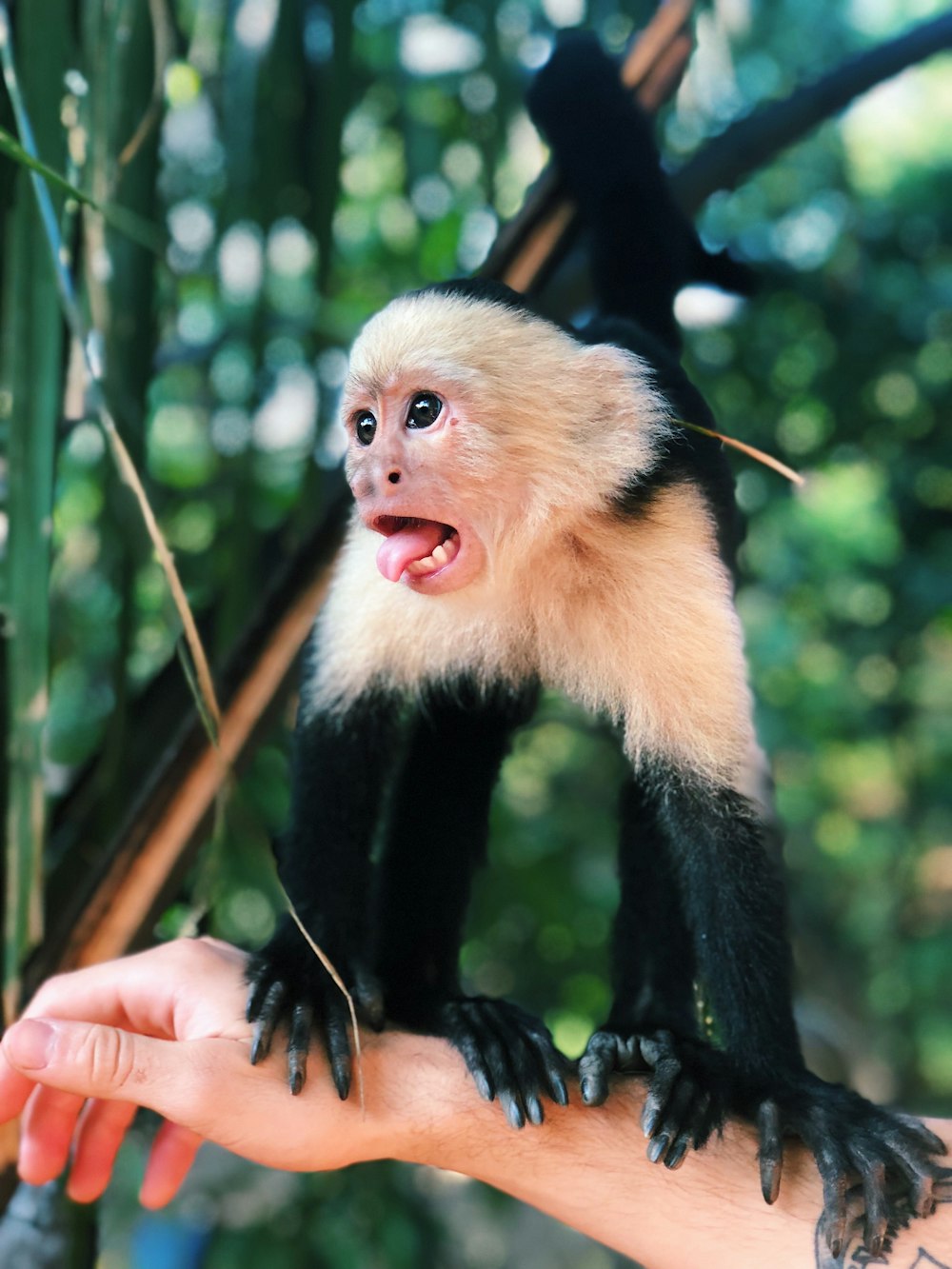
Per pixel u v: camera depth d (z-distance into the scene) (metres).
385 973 0.67
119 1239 1.12
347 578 0.65
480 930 1.18
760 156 0.85
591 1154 0.52
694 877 0.62
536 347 0.64
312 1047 0.52
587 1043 0.55
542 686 0.74
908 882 2.08
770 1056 0.57
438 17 0.98
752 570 1.87
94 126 0.60
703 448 0.68
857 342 1.72
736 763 0.62
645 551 0.64
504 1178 0.52
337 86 0.75
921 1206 0.49
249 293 0.90
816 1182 0.51
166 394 1.19
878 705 2.01
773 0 1.21
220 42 0.79
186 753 0.62
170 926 0.80
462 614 0.66
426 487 0.62
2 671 0.57
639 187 0.82
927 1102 1.96
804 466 1.73
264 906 0.94
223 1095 0.49
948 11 0.86
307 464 0.80
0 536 0.57
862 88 0.85
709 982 0.61
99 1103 0.59
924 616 1.95
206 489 0.98
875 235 1.84
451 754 0.72
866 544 1.94
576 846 1.28
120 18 0.60
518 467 0.63
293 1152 0.50
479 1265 1.41
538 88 0.81
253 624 0.66
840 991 2.11
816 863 2.09
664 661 0.63
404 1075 0.52
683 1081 0.54
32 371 0.53
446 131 0.98
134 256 0.67
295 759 0.64
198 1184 1.13
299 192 0.79
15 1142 0.58
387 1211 1.00
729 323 1.56
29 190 0.53
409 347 0.62
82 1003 0.55
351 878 0.62
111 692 0.70
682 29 0.83
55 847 0.71
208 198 0.90
